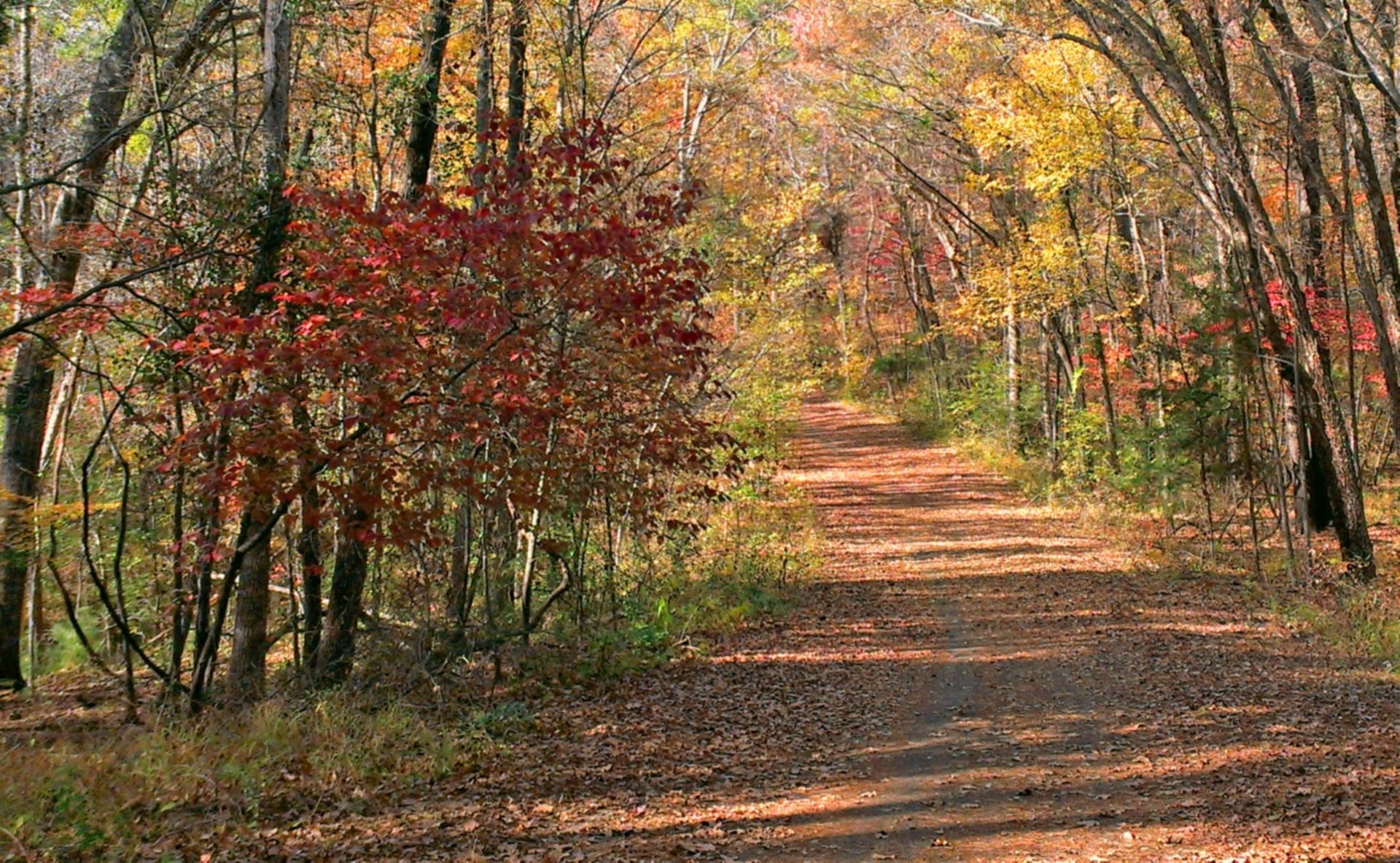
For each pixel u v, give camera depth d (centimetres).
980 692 1041
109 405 1369
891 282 5672
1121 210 2558
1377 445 2711
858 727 926
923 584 1706
